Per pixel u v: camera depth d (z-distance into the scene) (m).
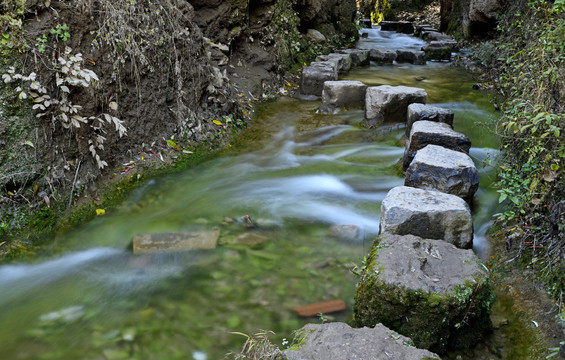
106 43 4.54
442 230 3.47
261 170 5.41
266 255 3.74
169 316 3.06
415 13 21.75
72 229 4.06
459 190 4.21
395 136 6.35
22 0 3.83
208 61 6.27
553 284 3.04
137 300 3.22
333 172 5.37
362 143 6.23
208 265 3.61
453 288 2.71
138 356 2.73
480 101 7.95
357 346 2.39
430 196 3.68
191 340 2.85
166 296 3.26
